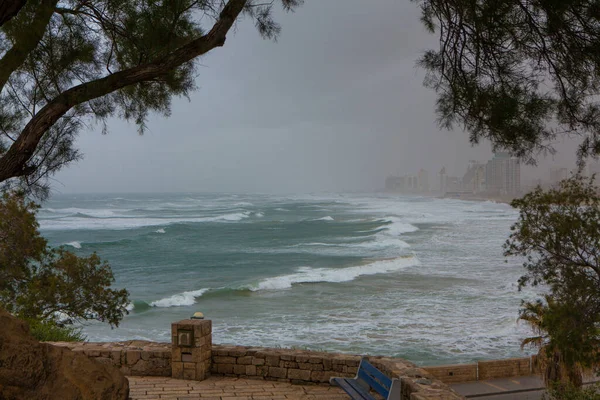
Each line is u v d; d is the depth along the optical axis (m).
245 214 86.44
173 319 22.02
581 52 3.71
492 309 22.41
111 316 15.23
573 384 11.86
